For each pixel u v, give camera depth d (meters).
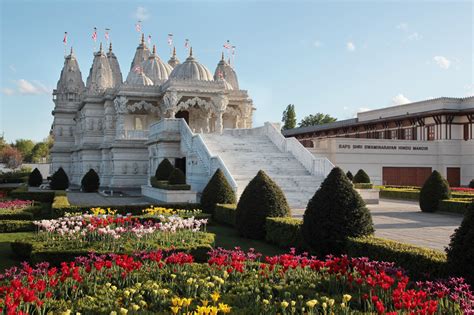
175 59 60.84
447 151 42.78
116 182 42.91
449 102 42.62
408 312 6.20
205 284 7.77
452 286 7.67
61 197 23.84
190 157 31.11
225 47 55.06
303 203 24.48
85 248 11.49
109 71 52.78
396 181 41.56
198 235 13.16
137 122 46.75
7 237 15.52
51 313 6.83
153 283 8.12
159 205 20.48
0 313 6.48
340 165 39.69
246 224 15.41
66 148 59.44
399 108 47.91
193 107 47.19
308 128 61.84
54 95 63.91
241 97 47.47
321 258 11.96
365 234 11.48
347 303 7.39
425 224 18.92
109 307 7.16
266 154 30.33
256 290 7.75
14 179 57.75
